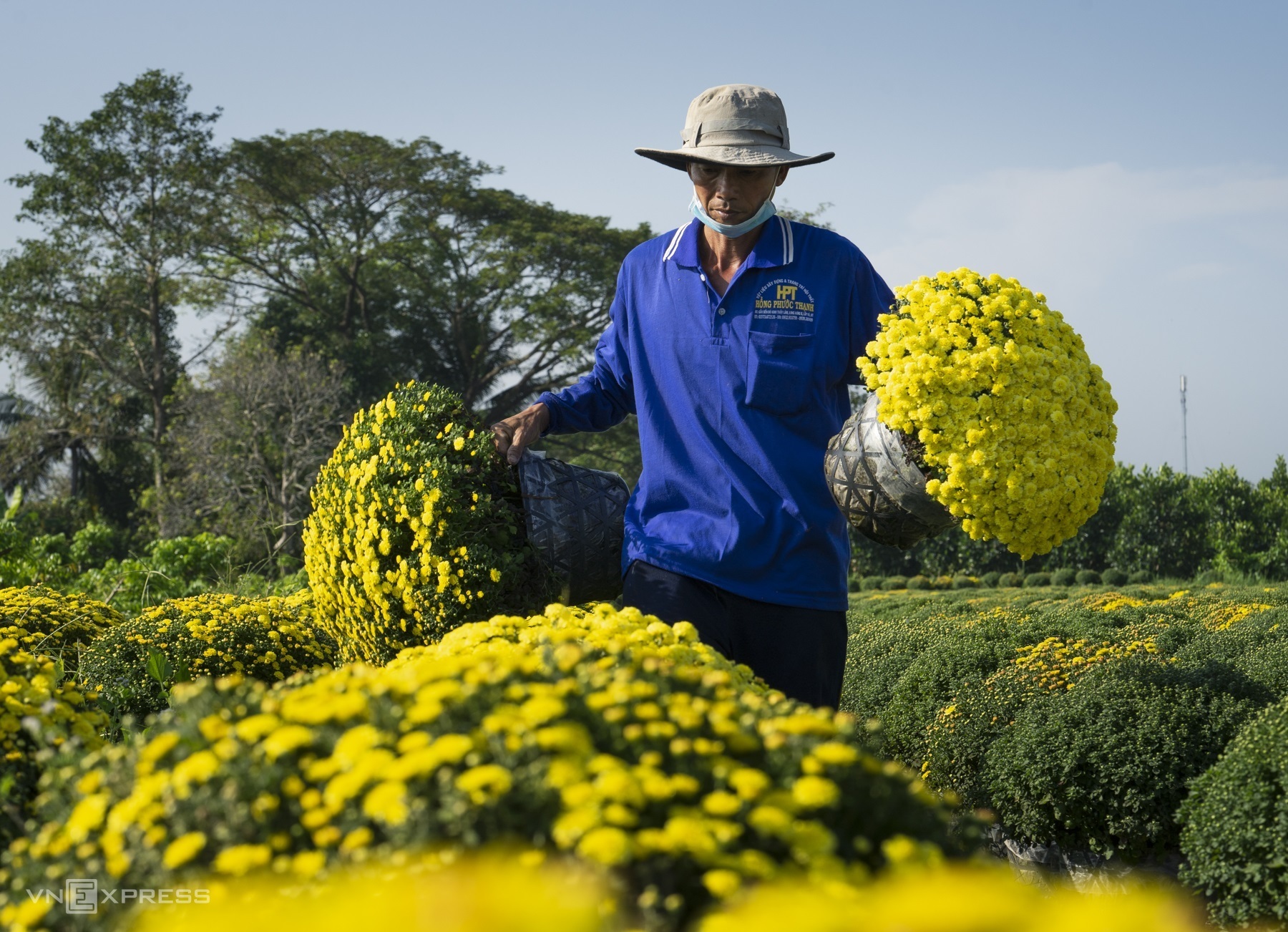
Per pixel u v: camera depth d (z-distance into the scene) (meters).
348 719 1.51
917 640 8.58
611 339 3.56
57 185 32.56
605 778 1.28
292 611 5.87
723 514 3.10
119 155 33.00
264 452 29.45
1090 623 9.80
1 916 1.38
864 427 3.01
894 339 3.03
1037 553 2.94
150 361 35.34
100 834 1.48
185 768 1.40
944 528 3.10
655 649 2.21
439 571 3.29
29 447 32.62
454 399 3.67
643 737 1.49
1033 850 5.04
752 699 1.72
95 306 34.47
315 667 5.36
